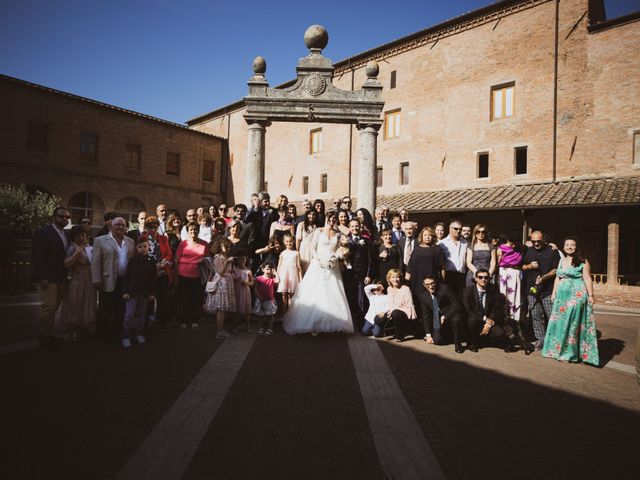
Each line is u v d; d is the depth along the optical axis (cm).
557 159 1822
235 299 678
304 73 1022
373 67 1030
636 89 1647
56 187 2266
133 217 2659
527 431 348
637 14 1638
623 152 1666
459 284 702
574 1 1797
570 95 1800
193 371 480
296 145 2878
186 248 727
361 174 1022
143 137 2672
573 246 600
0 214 1423
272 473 273
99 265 620
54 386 425
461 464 291
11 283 1222
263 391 421
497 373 514
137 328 613
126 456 291
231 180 3139
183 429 333
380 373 488
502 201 1711
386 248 751
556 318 606
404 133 2339
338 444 315
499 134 1994
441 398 417
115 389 420
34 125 2208
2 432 323
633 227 1622
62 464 278
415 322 693
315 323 656
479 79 2067
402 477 271
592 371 547
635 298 1302
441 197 1994
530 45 1914
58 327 609
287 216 840
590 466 293
